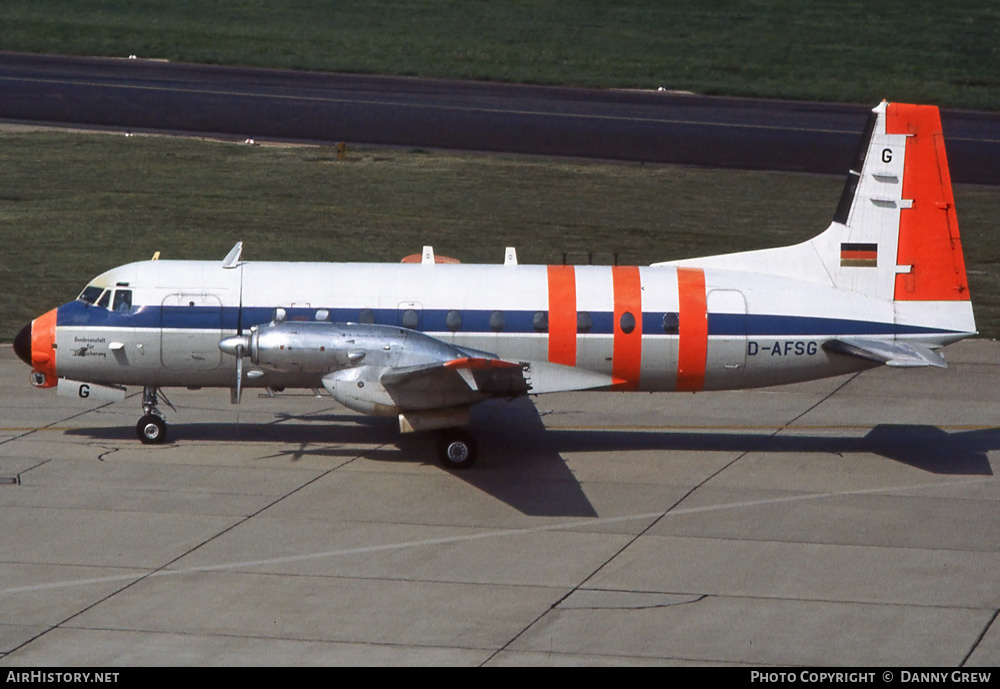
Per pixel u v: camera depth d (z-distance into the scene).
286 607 55.06
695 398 98.50
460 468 76.88
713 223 159.50
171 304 78.44
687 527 66.88
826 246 81.44
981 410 95.00
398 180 175.62
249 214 157.00
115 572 58.75
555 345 78.94
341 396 73.69
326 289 79.12
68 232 146.50
